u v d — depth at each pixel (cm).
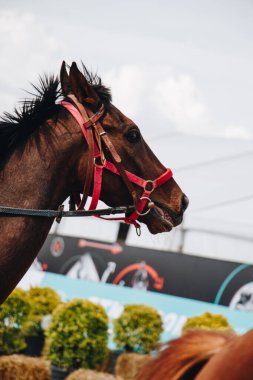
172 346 200
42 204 357
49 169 360
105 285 953
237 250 1017
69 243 1005
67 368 724
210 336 205
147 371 193
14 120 371
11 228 348
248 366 167
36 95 376
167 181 389
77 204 388
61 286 988
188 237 1038
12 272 349
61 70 384
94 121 370
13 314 783
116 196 379
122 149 374
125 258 952
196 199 1096
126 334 802
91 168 365
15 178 356
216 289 873
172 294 901
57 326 734
